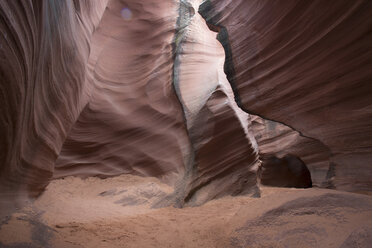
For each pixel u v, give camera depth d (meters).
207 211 5.29
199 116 6.71
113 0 7.63
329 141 3.49
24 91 2.76
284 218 3.05
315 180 9.20
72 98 5.37
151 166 7.36
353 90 2.97
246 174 6.75
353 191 3.25
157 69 7.80
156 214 5.00
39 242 2.63
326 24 2.98
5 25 2.17
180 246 3.25
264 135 11.45
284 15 3.39
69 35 4.35
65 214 4.22
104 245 3.05
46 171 4.67
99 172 7.10
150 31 8.00
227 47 4.34
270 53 3.69
